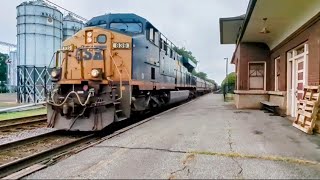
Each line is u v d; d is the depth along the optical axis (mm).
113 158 5750
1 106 19844
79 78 9789
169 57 16797
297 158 5676
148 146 6723
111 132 9891
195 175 4719
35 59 26922
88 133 9711
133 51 10430
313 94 8656
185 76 23516
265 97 16641
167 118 12016
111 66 10133
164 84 15094
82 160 5641
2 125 11250
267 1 8984
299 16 9922
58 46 28422
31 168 5160
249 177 4617
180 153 6098
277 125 9883
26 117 13352
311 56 9242
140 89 11094
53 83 9898
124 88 10008
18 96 26672
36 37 27031
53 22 27859
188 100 26469
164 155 5938
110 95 9266
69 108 9047
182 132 8531
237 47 19172
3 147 7461
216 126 9688
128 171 4949
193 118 12016
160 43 14516
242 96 16984
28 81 26688
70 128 9055
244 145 6797
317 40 8719
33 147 7867
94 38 10266
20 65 27141
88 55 9992
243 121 10961
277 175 4707
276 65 15031
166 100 16672
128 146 6730
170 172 4879
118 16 11758
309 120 8562
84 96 9102
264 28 12391
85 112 9133
